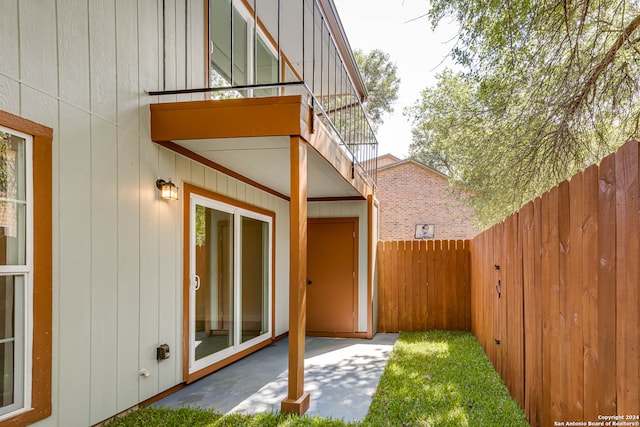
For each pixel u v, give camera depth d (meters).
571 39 3.77
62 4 3.01
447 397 3.90
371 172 8.80
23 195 2.73
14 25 2.65
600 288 1.88
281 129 3.73
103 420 3.28
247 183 5.97
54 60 2.94
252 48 6.25
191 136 3.89
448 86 6.91
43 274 2.79
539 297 2.94
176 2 4.49
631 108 4.09
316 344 6.86
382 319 8.14
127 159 3.64
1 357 2.59
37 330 2.74
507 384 4.12
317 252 7.84
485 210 7.88
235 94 5.89
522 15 3.78
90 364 3.17
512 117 5.04
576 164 4.40
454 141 7.03
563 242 2.40
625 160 1.63
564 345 2.38
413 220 17.41
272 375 4.82
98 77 3.34
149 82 3.98
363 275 7.65
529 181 5.04
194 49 4.85
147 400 3.80
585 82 3.98
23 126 2.69
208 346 4.90
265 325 6.71
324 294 7.74
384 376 4.68
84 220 3.15
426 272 8.07
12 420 2.56
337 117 12.36
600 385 1.87
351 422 3.37
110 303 3.39
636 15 3.79
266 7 6.28
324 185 6.40
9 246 2.63
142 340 3.76
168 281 4.16
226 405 3.79
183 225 4.43
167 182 4.08
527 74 4.31
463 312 7.91
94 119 3.28
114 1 3.54
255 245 6.38
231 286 5.50
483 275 5.96
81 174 3.14
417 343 6.61
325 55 7.96
